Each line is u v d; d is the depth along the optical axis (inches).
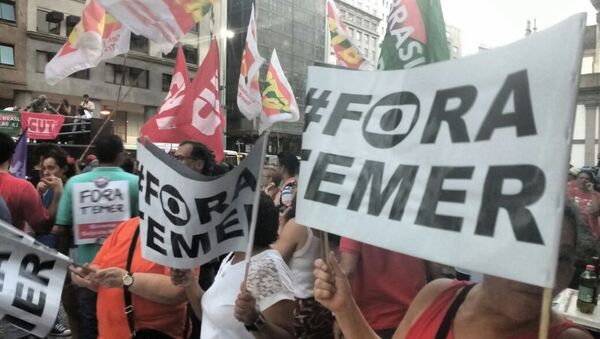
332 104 60.1
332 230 56.4
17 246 87.4
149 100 1296.8
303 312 114.5
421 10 111.7
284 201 213.0
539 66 39.1
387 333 98.6
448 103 47.5
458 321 53.2
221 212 81.1
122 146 136.9
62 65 143.9
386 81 54.9
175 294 90.7
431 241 46.1
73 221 127.6
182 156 123.2
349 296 59.6
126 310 92.7
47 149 173.9
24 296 86.7
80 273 89.7
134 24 111.1
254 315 72.7
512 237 39.5
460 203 44.3
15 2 1064.2
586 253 49.2
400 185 50.6
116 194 131.3
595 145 788.6
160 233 82.5
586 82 789.9
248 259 72.7
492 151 42.5
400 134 51.9
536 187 38.5
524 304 47.2
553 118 37.7
